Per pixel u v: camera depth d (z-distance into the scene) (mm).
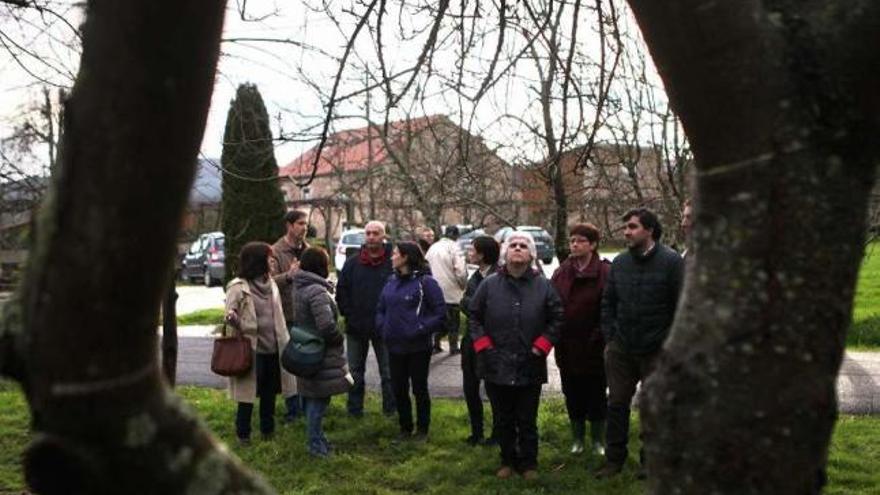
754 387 1335
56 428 1120
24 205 8781
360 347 8164
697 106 1377
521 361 6066
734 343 1346
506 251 6133
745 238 1354
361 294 8102
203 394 9258
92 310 1087
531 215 11711
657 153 8602
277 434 7512
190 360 12125
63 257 1081
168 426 1176
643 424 1467
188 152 1120
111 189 1070
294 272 7609
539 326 6102
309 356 6758
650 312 5785
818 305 1337
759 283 1342
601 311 6254
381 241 8133
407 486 6273
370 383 10086
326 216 20797
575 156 5891
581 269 6602
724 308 1359
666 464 1400
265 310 7195
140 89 1059
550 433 7395
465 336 7156
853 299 1394
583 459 6672
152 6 1037
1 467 6574
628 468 6328
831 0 1386
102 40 1064
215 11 1090
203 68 1104
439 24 4234
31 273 1124
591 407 6762
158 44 1054
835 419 1382
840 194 1358
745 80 1331
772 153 1342
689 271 1451
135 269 1100
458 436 7414
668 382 1407
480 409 7219
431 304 7332
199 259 29000
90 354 1103
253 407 8000
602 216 9906
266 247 7238
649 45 1424
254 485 1233
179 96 1086
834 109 1350
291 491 6141
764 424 1332
